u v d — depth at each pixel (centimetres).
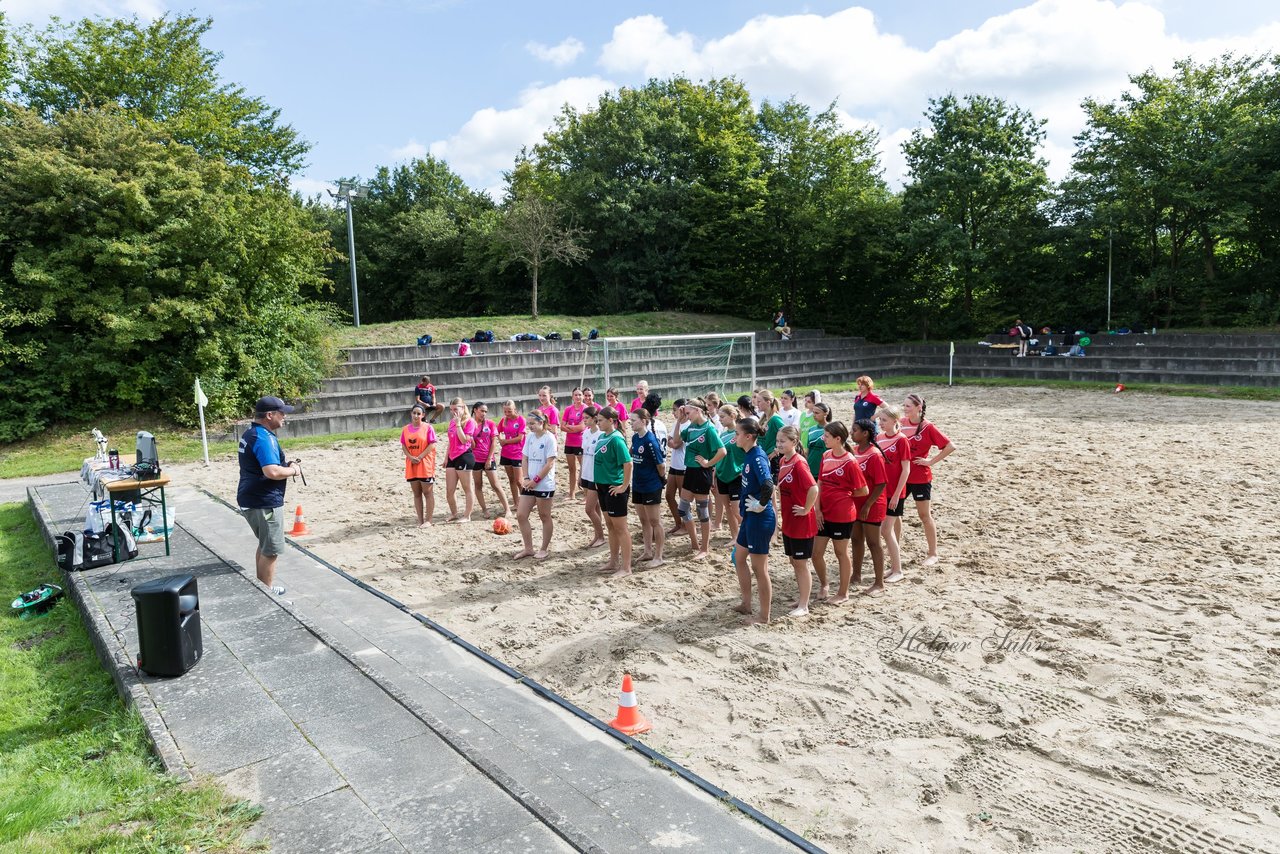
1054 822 400
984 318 3694
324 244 2644
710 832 384
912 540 954
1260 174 2862
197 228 1927
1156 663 586
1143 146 2997
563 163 4203
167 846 354
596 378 2600
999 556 875
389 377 2308
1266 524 974
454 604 766
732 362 2966
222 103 2862
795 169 3866
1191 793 421
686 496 932
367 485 1390
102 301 1809
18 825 368
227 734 462
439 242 4966
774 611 725
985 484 1254
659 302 4112
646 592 789
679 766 451
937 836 391
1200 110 2955
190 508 1181
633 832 383
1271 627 651
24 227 1784
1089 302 3428
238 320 2066
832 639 652
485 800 396
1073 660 596
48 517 1034
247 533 1024
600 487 844
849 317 4006
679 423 971
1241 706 518
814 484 688
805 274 4016
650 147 3900
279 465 743
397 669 603
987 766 455
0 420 1753
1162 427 1784
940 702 538
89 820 378
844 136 3822
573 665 616
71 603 756
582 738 491
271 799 395
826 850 378
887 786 437
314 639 613
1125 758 459
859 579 798
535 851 352
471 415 1128
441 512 1184
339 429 2025
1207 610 694
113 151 1903
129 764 433
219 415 1955
